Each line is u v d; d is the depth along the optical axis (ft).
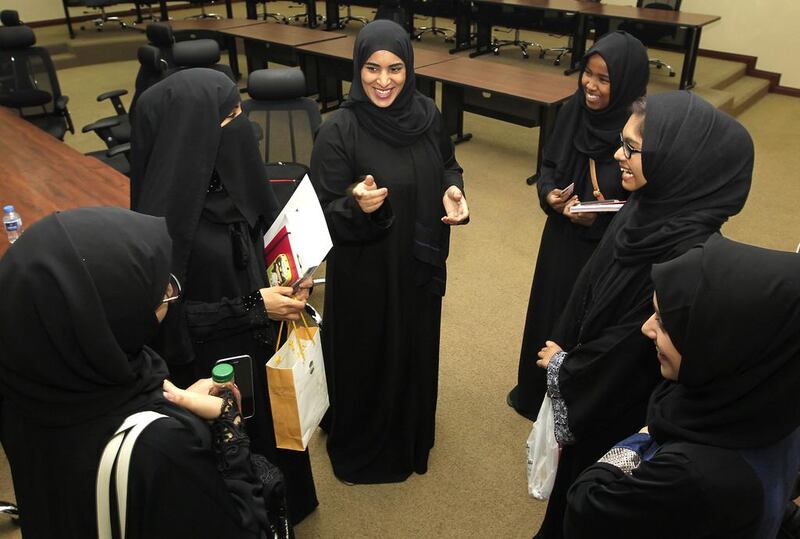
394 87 5.90
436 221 6.47
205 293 5.18
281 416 5.15
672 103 4.60
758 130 19.63
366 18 30.68
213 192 5.15
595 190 6.95
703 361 3.07
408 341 6.84
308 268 4.87
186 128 4.75
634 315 4.74
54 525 3.01
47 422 2.85
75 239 2.85
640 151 4.62
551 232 7.49
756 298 2.93
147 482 2.84
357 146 6.14
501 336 10.37
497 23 24.11
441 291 6.79
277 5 34.53
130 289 2.93
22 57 15.62
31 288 2.73
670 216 4.65
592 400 5.05
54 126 15.35
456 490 7.54
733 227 13.94
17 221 8.13
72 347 2.77
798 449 3.18
